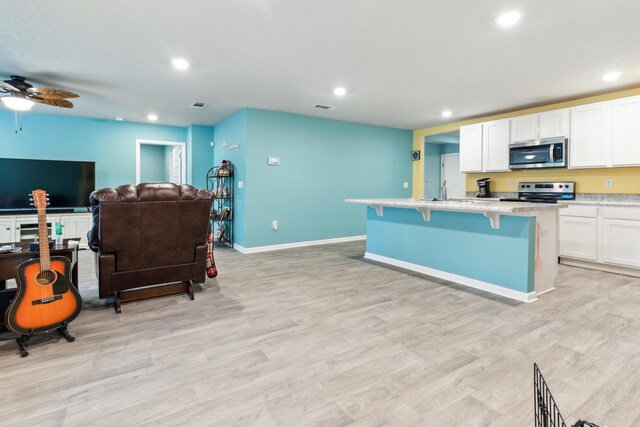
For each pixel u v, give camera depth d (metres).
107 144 6.11
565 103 4.80
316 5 2.32
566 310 2.84
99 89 4.23
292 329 2.48
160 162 8.77
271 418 1.53
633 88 4.17
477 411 1.57
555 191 4.93
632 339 2.29
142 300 3.10
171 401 1.65
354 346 2.21
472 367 1.95
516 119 5.13
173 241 2.95
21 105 3.69
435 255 3.96
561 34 2.74
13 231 5.17
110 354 2.11
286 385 1.78
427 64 3.41
